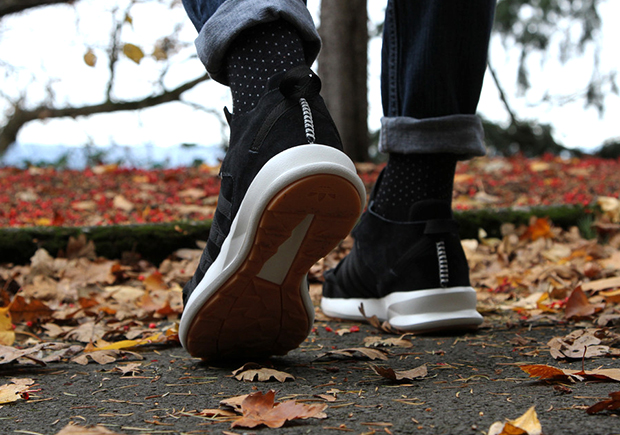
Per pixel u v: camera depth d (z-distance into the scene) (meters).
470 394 0.91
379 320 1.54
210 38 1.09
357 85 4.61
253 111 1.04
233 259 1.00
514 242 2.79
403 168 1.47
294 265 1.02
